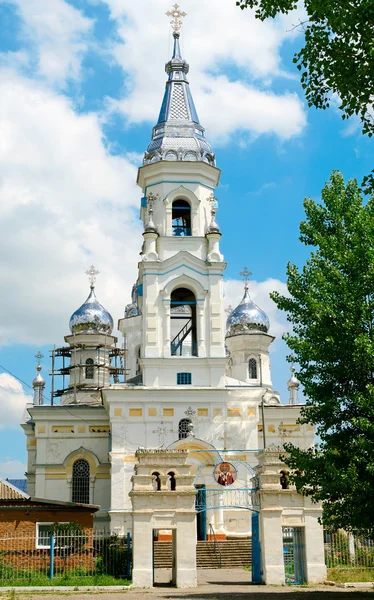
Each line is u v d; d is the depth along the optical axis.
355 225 28.78
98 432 55.00
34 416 54.94
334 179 30.27
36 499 37.81
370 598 24.91
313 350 27.72
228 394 50.81
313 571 31.14
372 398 25.78
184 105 56.81
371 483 25.83
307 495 29.17
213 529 47.69
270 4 22.02
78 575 33.06
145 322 51.62
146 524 31.28
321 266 28.94
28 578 32.31
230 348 70.94
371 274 27.38
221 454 49.53
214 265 52.66
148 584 30.70
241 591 28.41
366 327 27.61
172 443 49.38
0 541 36.00
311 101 22.72
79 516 38.28
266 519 31.55
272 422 55.41
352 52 21.55
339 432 27.86
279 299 29.62
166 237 52.81
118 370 67.25
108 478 54.16
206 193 54.31
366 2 20.22
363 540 36.22
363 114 21.84
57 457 54.41
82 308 69.50
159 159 53.62
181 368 51.16
